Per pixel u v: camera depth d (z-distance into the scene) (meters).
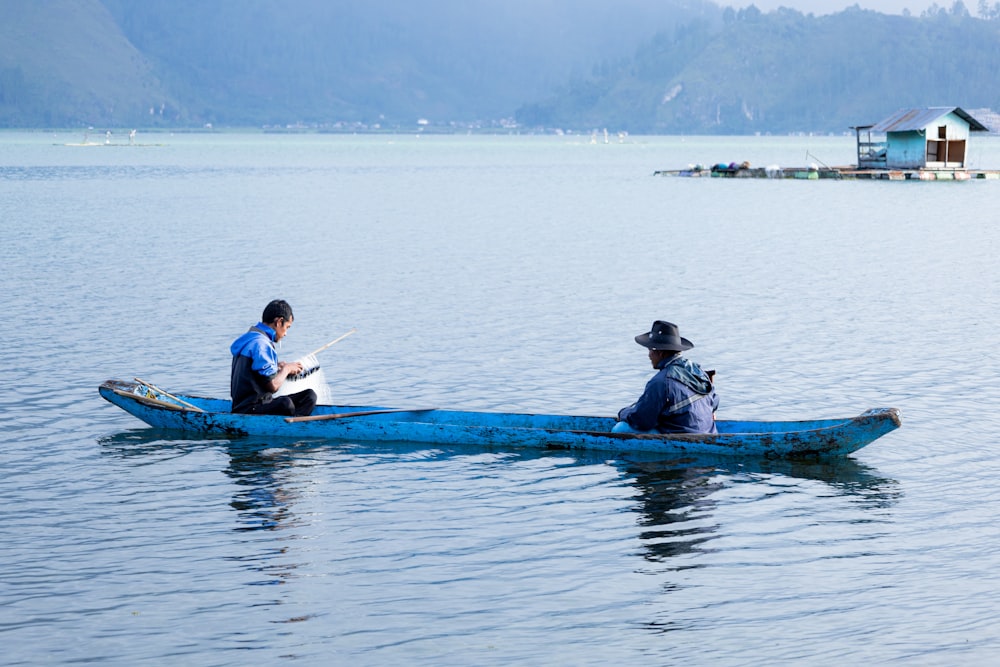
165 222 41.47
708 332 19.23
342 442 12.82
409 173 88.19
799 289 24.28
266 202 52.78
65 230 38.12
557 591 8.45
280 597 8.35
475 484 11.23
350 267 28.19
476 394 15.01
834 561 9.01
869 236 35.66
